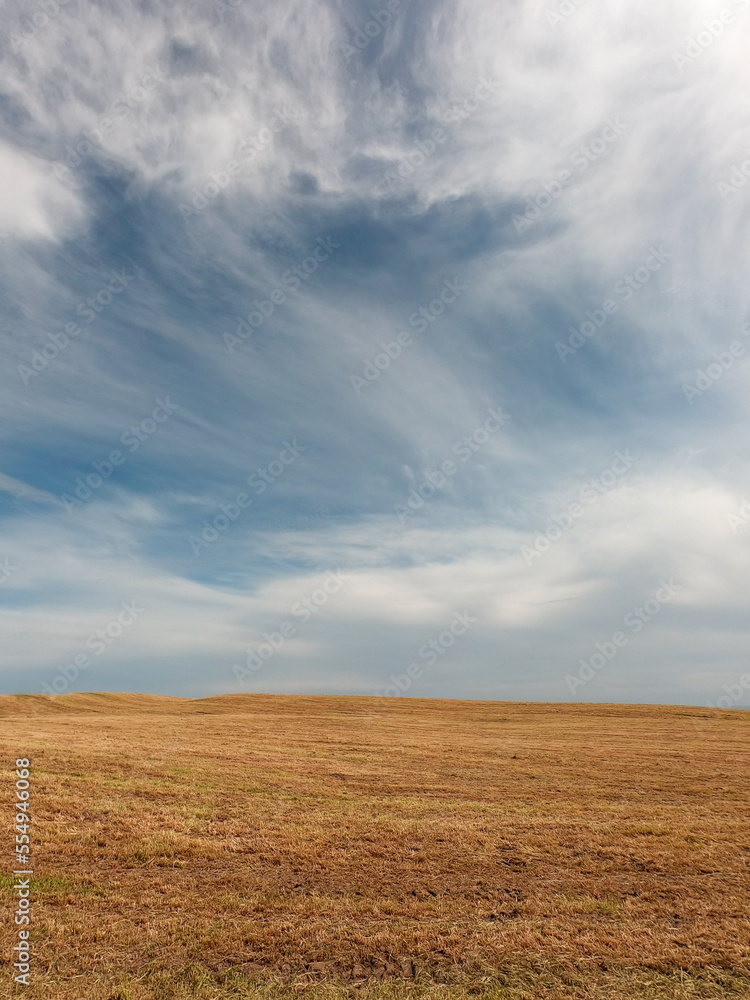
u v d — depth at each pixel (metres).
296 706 66.00
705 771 24.98
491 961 8.95
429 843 14.35
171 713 56.84
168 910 10.27
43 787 17.03
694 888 12.01
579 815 17.30
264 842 13.95
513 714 58.00
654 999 8.01
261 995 7.92
